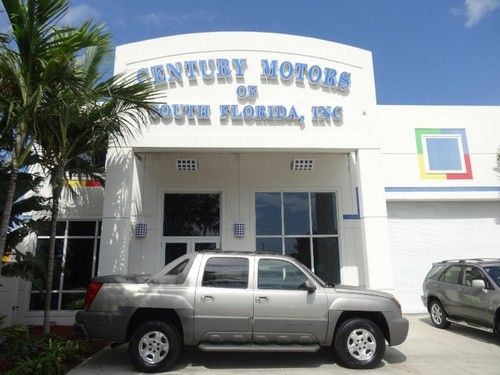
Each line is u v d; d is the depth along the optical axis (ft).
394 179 46.50
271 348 23.07
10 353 23.53
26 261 29.94
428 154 47.34
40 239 41.50
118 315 22.86
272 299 23.30
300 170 42.86
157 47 38.47
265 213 42.50
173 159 42.29
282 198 42.83
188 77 37.78
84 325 23.03
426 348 28.53
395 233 46.60
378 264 36.22
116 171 35.96
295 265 24.34
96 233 41.68
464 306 32.48
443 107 48.55
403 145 47.37
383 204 37.22
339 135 37.96
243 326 22.98
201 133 36.86
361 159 37.78
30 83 23.58
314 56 39.22
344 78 38.96
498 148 47.91
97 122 30.58
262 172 42.68
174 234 41.63
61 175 30.37
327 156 43.16
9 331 26.09
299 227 42.37
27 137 26.43
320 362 24.72
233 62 38.37
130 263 39.93
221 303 23.12
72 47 24.03
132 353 22.70
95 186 42.09
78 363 24.84
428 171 46.91
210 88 37.81
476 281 30.12
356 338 23.58
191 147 36.58
